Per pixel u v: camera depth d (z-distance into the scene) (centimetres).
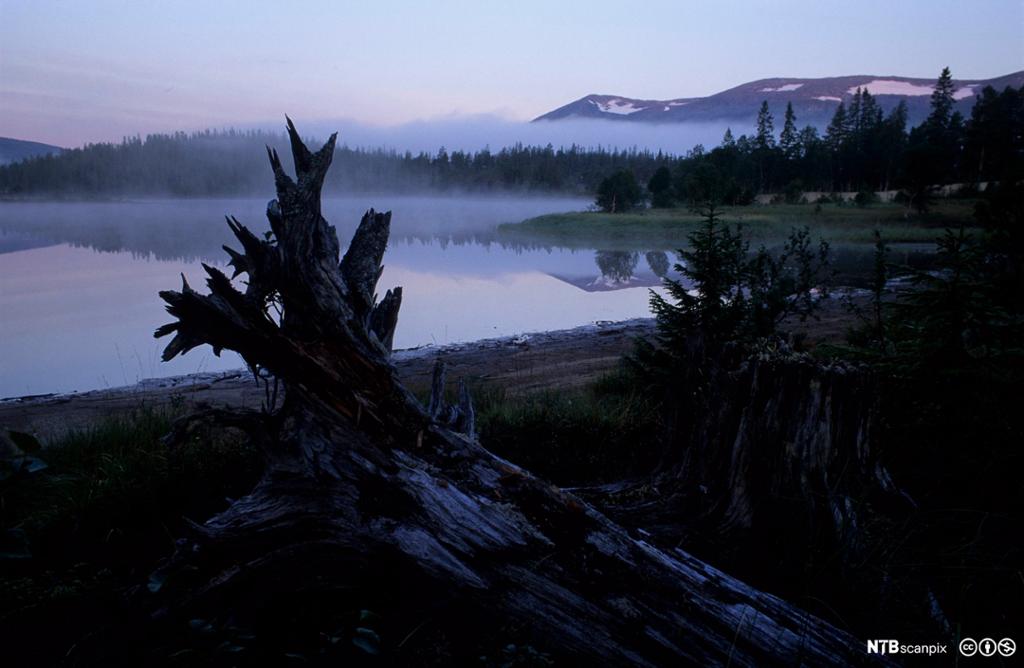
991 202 586
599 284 2509
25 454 354
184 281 347
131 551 419
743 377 394
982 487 397
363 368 365
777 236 4584
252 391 980
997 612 310
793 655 283
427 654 317
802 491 366
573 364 1088
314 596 359
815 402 370
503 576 313
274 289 378
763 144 12712
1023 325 434
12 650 323
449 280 2623
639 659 291
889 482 385
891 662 284
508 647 299
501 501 338
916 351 458
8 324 1759
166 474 487
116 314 1914
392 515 334
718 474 394
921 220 5997
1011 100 10412
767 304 717
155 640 324
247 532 337
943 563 334
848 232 4916
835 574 339
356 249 412
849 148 12519
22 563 403
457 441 371
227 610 333
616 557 314
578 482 508
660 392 663
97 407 912
